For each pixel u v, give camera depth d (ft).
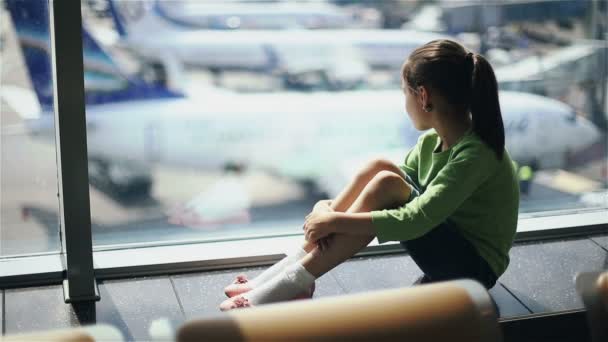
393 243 8.29
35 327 6.68
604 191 9.45
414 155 7.32
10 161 7.51
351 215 6.42
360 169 6.94
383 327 3.61
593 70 9.30
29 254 7.75
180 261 7.84
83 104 6.70
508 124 9.13
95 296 7.18
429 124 6.73
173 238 8.57
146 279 7.66
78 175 6.84
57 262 7.66
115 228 8.36
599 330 4.08
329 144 9.09
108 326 3.68
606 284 4.04
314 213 6.62
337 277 7.72
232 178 8.77
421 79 6.52
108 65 8.03
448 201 6.39
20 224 7.67
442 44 6.55
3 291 7.27
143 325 6.77
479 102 6.45
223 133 8.69
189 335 3.40
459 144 6.57
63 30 6.46
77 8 6.44
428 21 8.95
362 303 3.66
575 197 9.39
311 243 6.80
